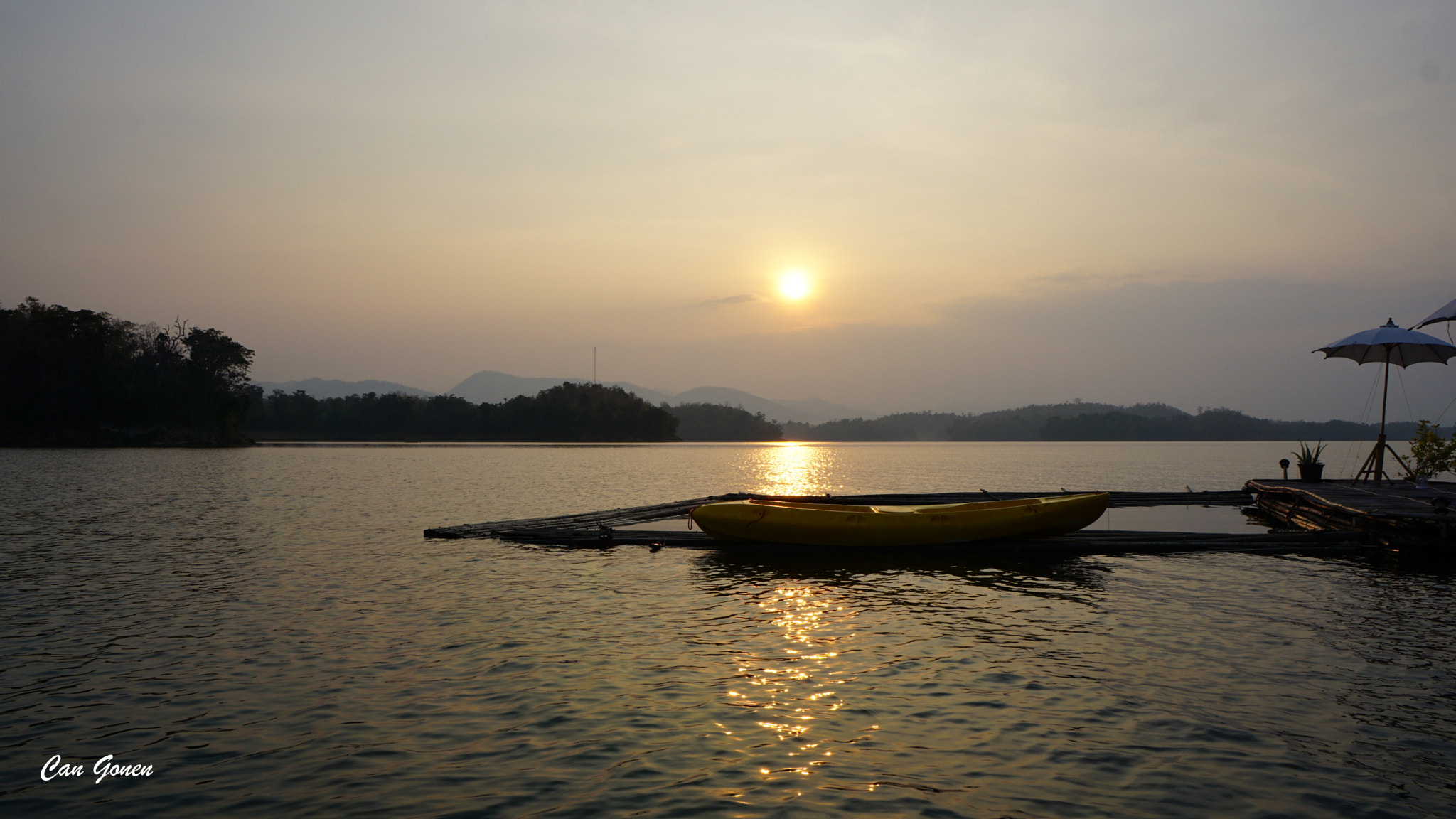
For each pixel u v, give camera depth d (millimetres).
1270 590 14078
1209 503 29953
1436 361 22875
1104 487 43969
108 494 33312
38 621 11555
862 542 18219
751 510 18078
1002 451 140125
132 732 7547
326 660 9727
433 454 89062
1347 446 150000
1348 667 9492
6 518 24656
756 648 10422
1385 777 6648
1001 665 9648
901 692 8641
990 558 17719
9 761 6949
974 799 6266
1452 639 10727
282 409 142750
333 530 22062
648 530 22438
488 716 7945
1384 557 17453
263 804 6227
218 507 28250
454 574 15531
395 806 6176
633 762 6918
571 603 13047
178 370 99438
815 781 6578
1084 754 7074
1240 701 8352
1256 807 6156
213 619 11773
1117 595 13766
